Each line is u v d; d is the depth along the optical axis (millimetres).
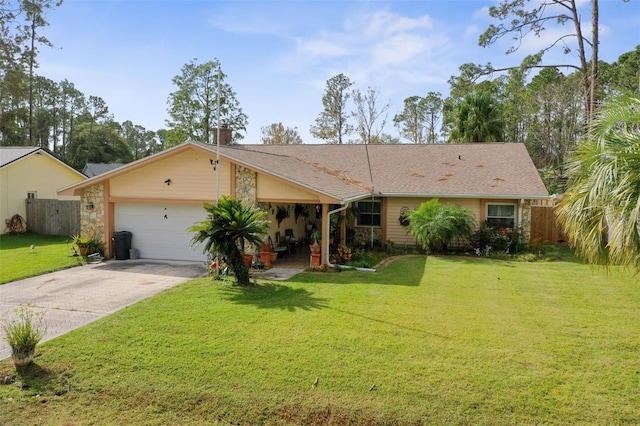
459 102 30156
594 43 21062
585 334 7230
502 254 15797
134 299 9594
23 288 10633
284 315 8180
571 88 34719
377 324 7668
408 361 6102
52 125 62000
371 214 18203
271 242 14516
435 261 14711
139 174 14602
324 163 20297
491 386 5375
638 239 5840
